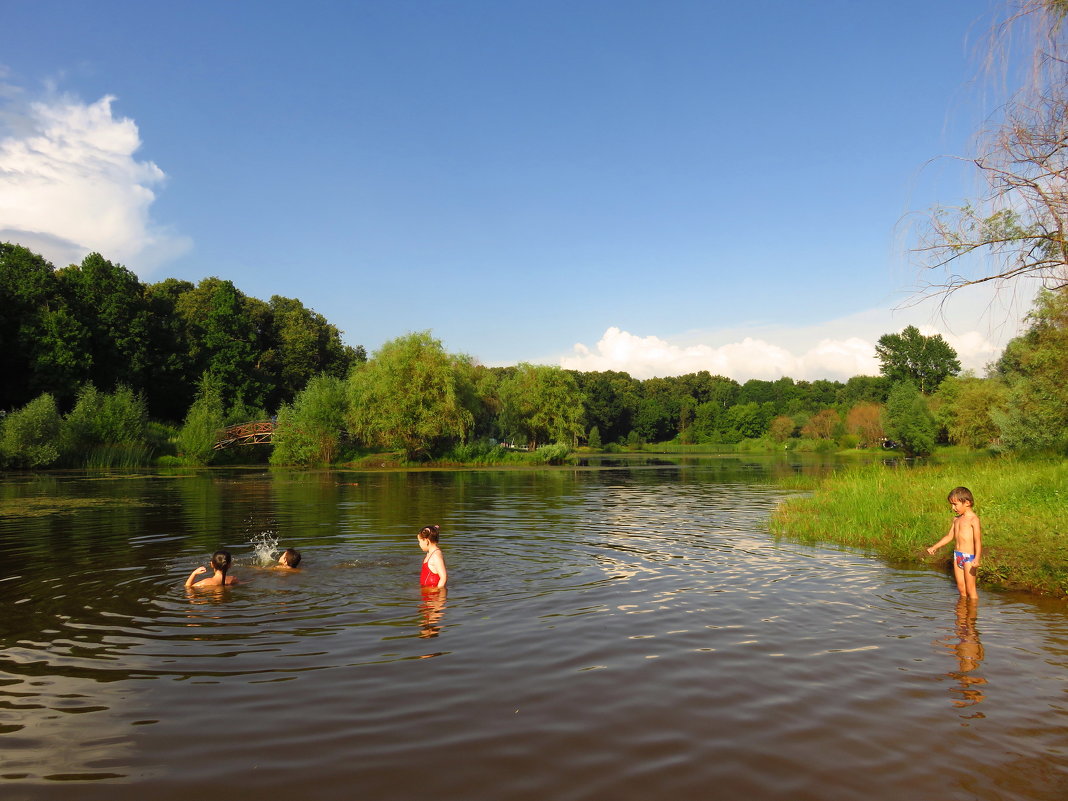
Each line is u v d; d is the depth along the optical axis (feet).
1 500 72.54
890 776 13.65
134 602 27.43
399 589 29.96
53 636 22.79
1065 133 32.01
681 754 14.58
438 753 14.53
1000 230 34.27
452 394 162.61
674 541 45.03
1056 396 94.32
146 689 18.07
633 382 486.79
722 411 442.91
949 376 232.12
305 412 163.02
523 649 21.65
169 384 223.51
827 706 17.28
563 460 186.29
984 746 15.03
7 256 190.60
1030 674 19.71
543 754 14.53
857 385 388.57
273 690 18.03
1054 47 31.22
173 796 12.66
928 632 23.95
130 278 217.56
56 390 182.80
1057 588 29.89
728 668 20.04
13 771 13.58
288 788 13.00
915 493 61.31
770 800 12.67
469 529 50.39
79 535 46.06
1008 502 51.57
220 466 157.38
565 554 39.55
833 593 29.86
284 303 304.71
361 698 17.54
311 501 73.10
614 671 19.71
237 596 28.50
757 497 81.30
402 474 131.54
